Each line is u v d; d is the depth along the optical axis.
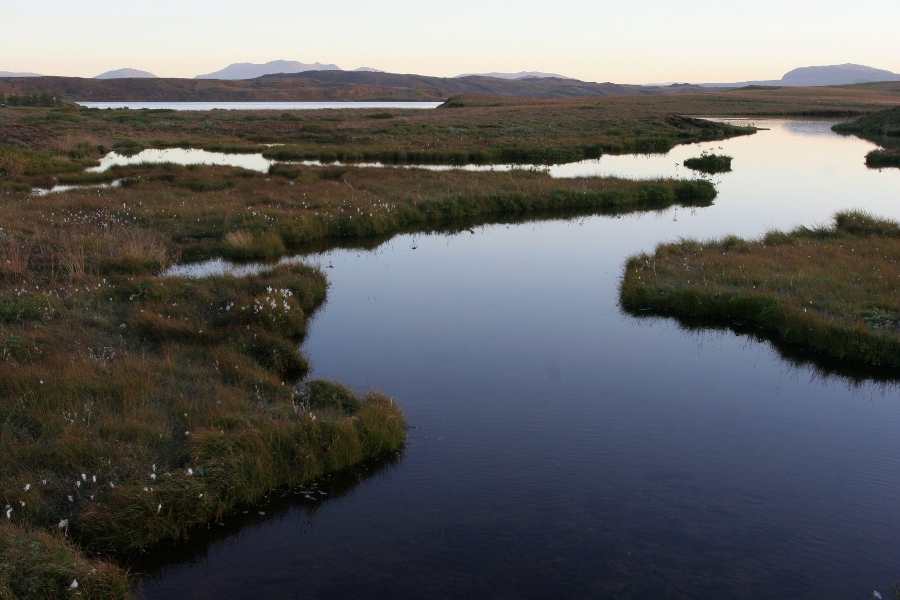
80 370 8.93
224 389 9.02
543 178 30.52
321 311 13.95
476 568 6.20
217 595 5.88
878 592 5.88
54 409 8.06
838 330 11.51
